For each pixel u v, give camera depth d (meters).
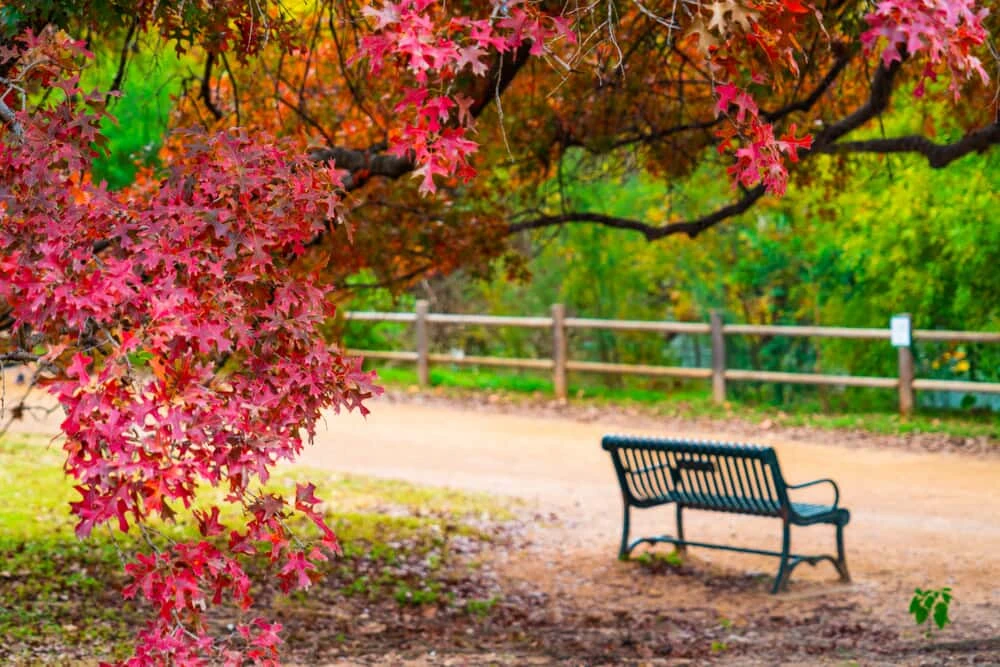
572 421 15.53
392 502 10.91
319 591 8.25
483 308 21.64
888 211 14.26
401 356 18.28
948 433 13.61
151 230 3.52
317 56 8.91
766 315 18.00
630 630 7.56
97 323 3.33
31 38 3.91
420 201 9.44
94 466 2.96
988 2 5.84
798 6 3.30
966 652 6.59
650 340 19.22
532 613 8.00
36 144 3.58
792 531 9.99
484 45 3.22
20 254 3.38
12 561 8.05
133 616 7.24
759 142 3.44
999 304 14.75
